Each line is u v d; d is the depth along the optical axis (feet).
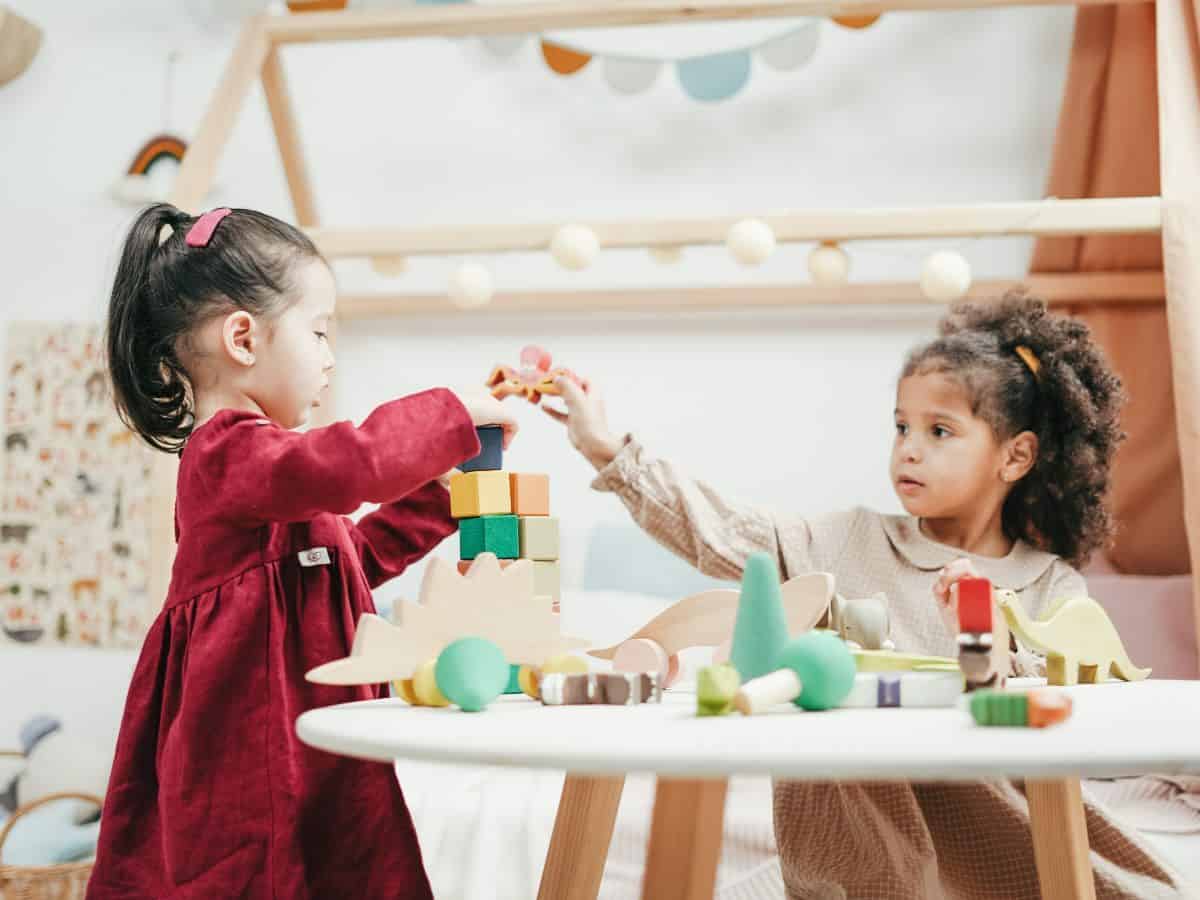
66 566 7.13
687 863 1.85
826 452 6.58
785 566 3.89
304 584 2.83
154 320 2.98
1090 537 4.12
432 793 4.20
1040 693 1.72
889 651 2.59
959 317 4.31
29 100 7.50
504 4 5.41
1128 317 6.06
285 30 5.55
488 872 3.88
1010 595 2.49
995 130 6.64
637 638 2.73
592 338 6.82
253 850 2.59
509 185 7.05
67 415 7.23
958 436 3.89
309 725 1.93
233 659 2.68
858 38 6.76
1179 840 3.84
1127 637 5.16
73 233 7.38
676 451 6.70
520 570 2.51
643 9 5.32
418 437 2.56
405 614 2.31
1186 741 1.55
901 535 3.93
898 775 1.42
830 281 5.16
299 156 6.45
